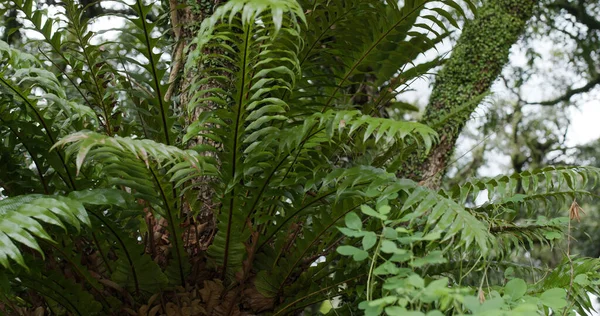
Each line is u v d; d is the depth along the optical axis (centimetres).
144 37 157
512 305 129
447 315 145
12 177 159
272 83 175
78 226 122
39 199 122
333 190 152
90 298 154
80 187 160
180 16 197
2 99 149
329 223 155
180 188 164
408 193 131
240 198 153
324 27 172
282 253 172
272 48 168
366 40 174
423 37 173
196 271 167
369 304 111
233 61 138
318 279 167
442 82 281
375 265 152
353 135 181
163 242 173
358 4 167
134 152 113
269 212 175
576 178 150
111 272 163
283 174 152
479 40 282
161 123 168
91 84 176
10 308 164
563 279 154
